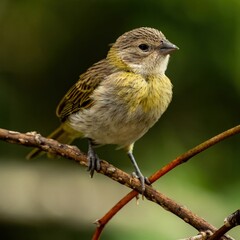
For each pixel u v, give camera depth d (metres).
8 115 13.42
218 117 12.62
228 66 11.97
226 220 5.24
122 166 12.42
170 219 10.45
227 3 11.77
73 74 13.73
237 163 11.98
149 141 12.39
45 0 13.89
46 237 12.79
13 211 13.12
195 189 11.21
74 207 13.46
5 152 13.85
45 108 13.76
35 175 13.94
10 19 14.34
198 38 11.98
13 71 14.04
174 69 12.17
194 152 5.72
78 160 6.32
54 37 13.89
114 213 5.84
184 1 11.91
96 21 13.20
